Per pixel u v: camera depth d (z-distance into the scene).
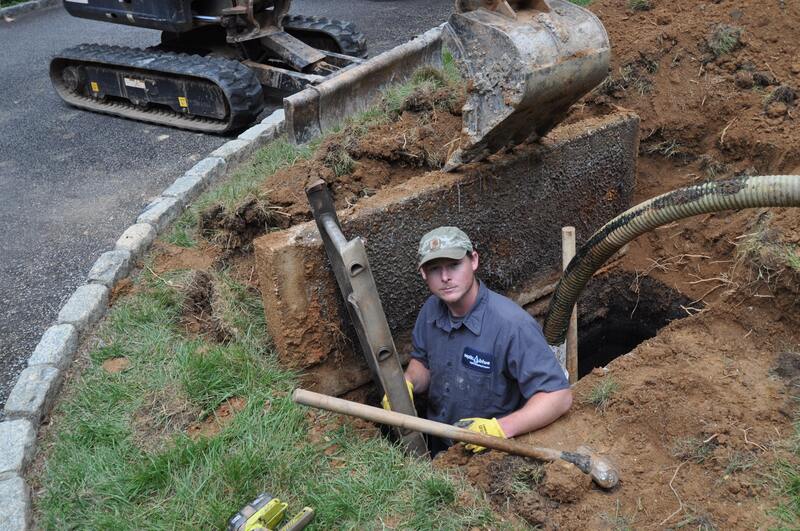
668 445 3.05
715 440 3.00
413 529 2.72
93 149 6.44
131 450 3.14
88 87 7.30
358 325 3.49
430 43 6.25
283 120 6.08
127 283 4.22
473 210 4.09
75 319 3.84
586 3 7.21
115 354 3.71
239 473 2.93
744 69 5.11
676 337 3.72
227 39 6.78
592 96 5.32
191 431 3.26
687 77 5.24
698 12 5.54
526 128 3.94
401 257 3.85
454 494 2.83
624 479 2.91
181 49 7.40
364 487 2.90
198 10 6.89
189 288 4.08
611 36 5.59
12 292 4.51
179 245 4.56
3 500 2.84
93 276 4.19
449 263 3.13
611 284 5.14
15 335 4.12
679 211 3.20
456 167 3.98
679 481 2.87
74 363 3.70
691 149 5.11
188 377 3.44
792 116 4.77
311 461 3.07
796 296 3.56
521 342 3.19
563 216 4.61
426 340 3.48
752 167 4.80
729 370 3.42
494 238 4.28
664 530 2.67
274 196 4.27
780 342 3.59
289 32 7.75
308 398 2.72
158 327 3.89
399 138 4.55
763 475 2.82
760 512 2.70
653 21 5.64
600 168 4.68
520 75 3.41
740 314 3.73
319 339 3.67
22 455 3.07
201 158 6.12
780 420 3.10
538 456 2.91
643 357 3.58
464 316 3.28
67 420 3.33
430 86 5.09
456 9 3.65
